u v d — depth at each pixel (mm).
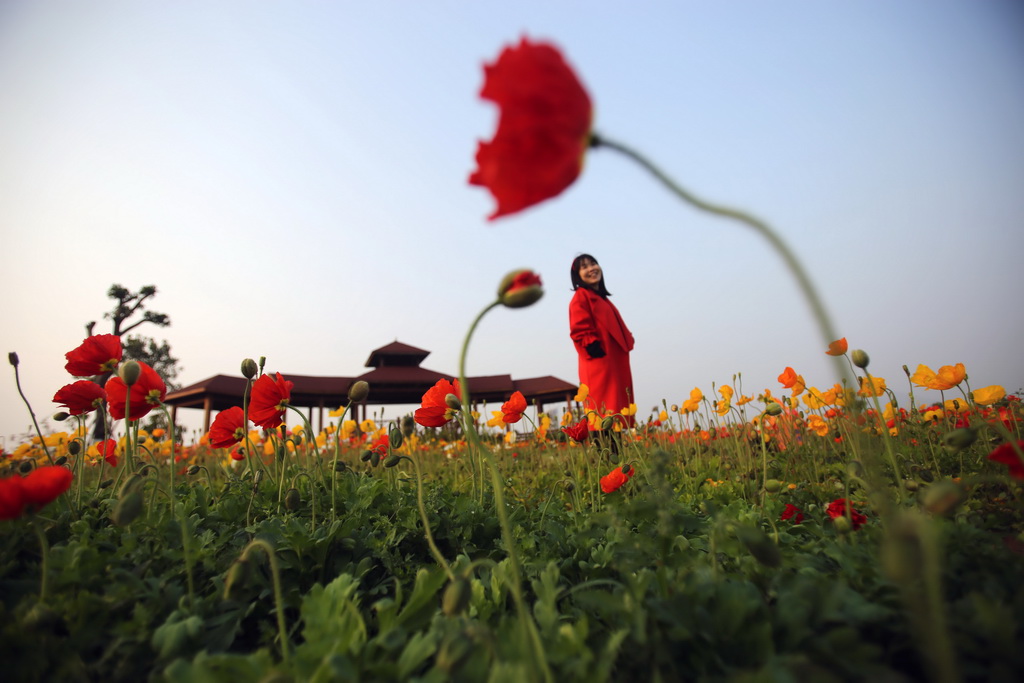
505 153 778
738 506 1999
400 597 1341
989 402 2641
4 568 1523
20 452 3857
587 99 790
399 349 34406
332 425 5516
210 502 2367
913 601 701
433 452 4863
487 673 1060
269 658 1097
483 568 1774
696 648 1031
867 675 880
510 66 775
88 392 2363
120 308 31938
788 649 982
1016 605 1042
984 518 1873
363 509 2182
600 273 6355
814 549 1482
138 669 1232
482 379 31547
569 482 2510
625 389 5969
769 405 1969
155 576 1567
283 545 1676
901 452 2904
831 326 654
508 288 1156
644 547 1327
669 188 759
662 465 1291
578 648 1081
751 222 686
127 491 1543
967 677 925
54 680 1164
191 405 29094
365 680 1066
